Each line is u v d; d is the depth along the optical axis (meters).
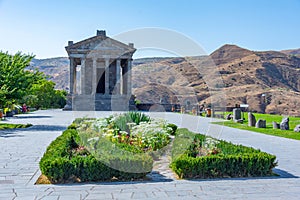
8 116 35.22
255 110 74.50
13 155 11.34
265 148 13.99
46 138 16.28
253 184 7.86
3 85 21.97
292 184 7.90
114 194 6.91
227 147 10.35
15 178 8.16
